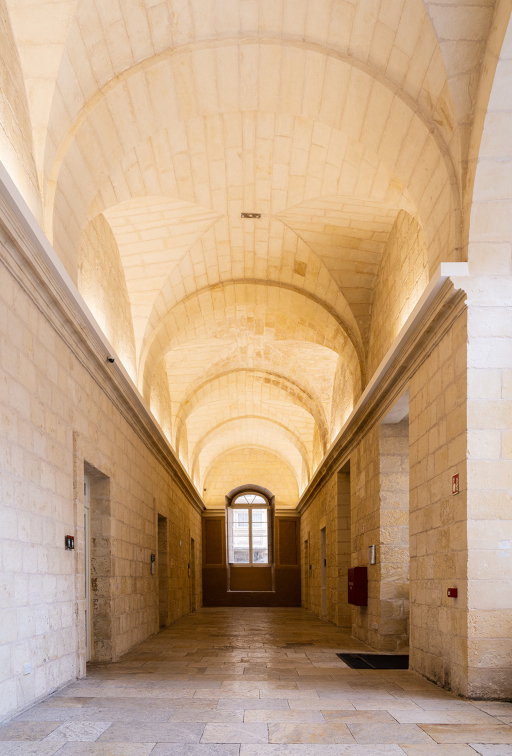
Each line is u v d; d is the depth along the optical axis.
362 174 8.27
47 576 5.77
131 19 6.14
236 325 14.30
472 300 5.98
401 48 6.17
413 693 5.96
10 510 4.89
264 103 7.53
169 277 10.99
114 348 9.85
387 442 10.12
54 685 5.88
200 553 25.88
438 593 6.61
